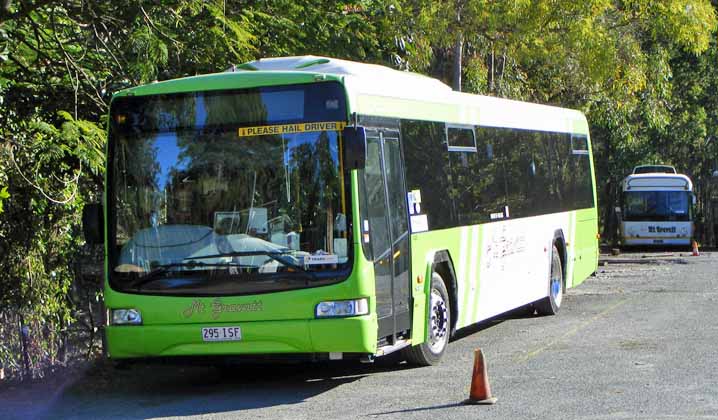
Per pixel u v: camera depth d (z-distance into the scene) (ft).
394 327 36.37
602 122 104.06
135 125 35.63
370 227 34.86
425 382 36.52
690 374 35.99
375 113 36.94
